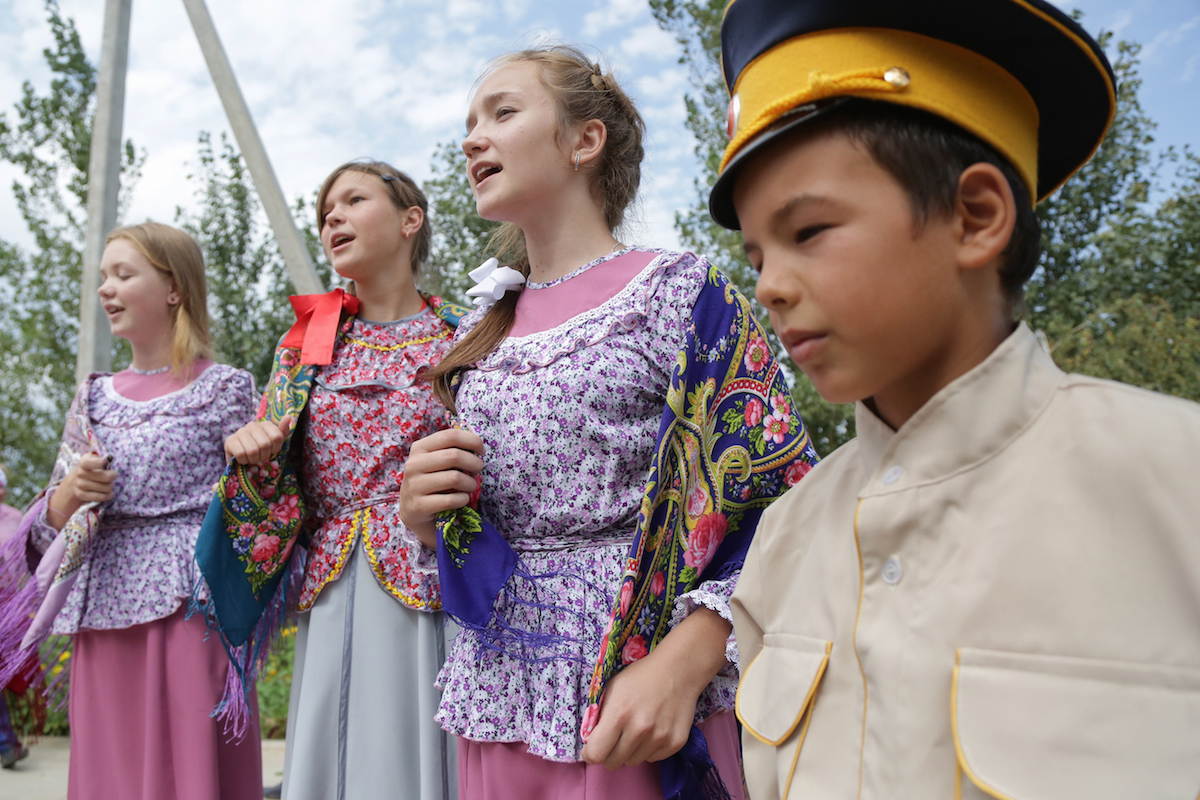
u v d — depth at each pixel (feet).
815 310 2.54
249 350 20.76
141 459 8.80
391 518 6.97
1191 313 14.53
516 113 5.26
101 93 18.20
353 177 7.89
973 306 2.61
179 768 8.09
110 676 8.46
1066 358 14.17
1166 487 2.18
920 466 2.63
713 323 4.75
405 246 8.05
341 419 7.16
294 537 7.30
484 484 5.00
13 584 9.27
